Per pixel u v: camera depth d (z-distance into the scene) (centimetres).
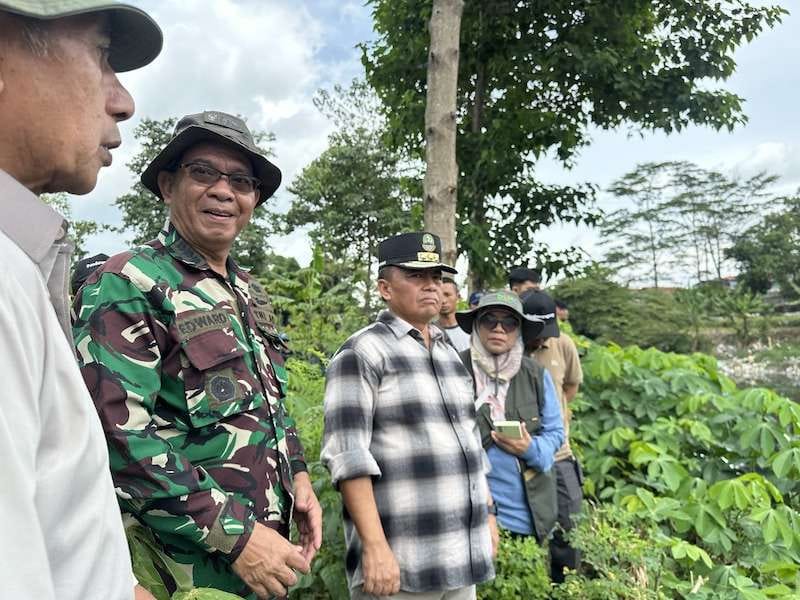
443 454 213
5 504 59
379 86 874
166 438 143
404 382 217
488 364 301
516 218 878
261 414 160
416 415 214
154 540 140
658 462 389
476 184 840
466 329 326
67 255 85
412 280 228
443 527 208
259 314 181
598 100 884
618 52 859
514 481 286
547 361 391
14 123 80
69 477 70
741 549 371
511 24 838
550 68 837
